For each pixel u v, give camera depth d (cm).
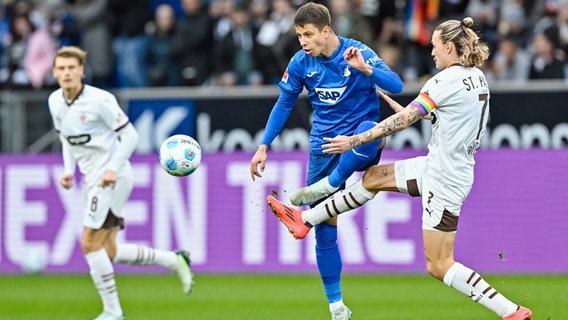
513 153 4484
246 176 4619
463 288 2619
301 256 4603
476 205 4506
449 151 2589
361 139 2544
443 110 2584
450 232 2631
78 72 3197
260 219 4619
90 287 4303
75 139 3250
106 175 3155
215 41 5241
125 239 4691
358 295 3938
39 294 4100
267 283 4350
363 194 2734
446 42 2594
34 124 4831
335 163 2839
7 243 4791
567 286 4088
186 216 4662
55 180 4747
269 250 4622
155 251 3391
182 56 5256
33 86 5256
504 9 5328
